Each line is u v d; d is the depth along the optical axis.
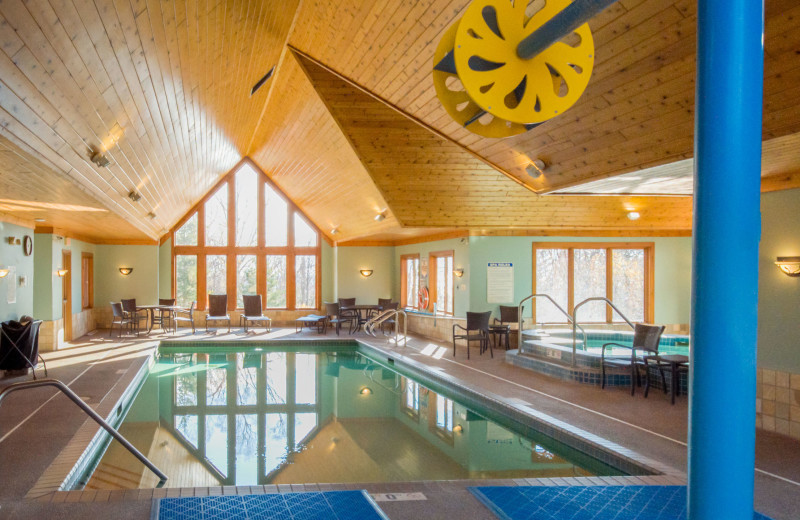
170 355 12.51
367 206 12.30
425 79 6.74
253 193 17.03
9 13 2.96
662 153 5.84
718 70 1.27
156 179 9.27
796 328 5.50
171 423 7.11
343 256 16.80
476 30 2.86
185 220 16.72
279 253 17.05
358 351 13.28
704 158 1.29
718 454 1.29
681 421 6.06
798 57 3.88
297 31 7.66
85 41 3.81
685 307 12.77
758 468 4.53
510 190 10.73
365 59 7.14
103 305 15.55
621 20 4.53
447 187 10.52
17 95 3.73
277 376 10.27
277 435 6.61
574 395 7.39
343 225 15.15
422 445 6.16
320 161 12.08
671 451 5.00
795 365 5.50
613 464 4.98
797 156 5.02
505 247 12.60
